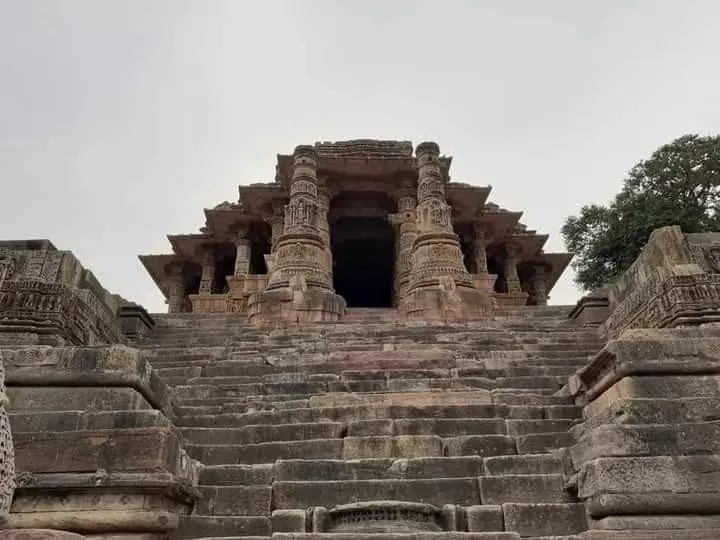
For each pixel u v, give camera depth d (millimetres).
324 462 6113
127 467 5176
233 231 28141
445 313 15305
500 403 7836
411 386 8609
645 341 6297
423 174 19031
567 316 14773
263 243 29062
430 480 5773
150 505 4953
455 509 5234
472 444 6566
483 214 27203
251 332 13273
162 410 7020
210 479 6035
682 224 20766
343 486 5730
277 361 10172
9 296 9367
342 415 7449
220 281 30438
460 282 16109
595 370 6836
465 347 11031
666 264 9961
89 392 6074
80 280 10891
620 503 4902
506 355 10383
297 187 18516
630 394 5988
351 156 22297
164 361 10688
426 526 4852
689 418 5668
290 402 7980
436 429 7008
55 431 5559
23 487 4938
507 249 29234
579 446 5828
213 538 4809
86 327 10430
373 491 5707
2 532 3512
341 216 25016
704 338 6340
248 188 24938
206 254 29328
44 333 9148
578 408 7375
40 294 9445
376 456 6484
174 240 29047
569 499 5629
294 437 6953
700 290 9102
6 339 8906
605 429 5430
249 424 7398
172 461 5387
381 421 7051
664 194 22344
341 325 13406
